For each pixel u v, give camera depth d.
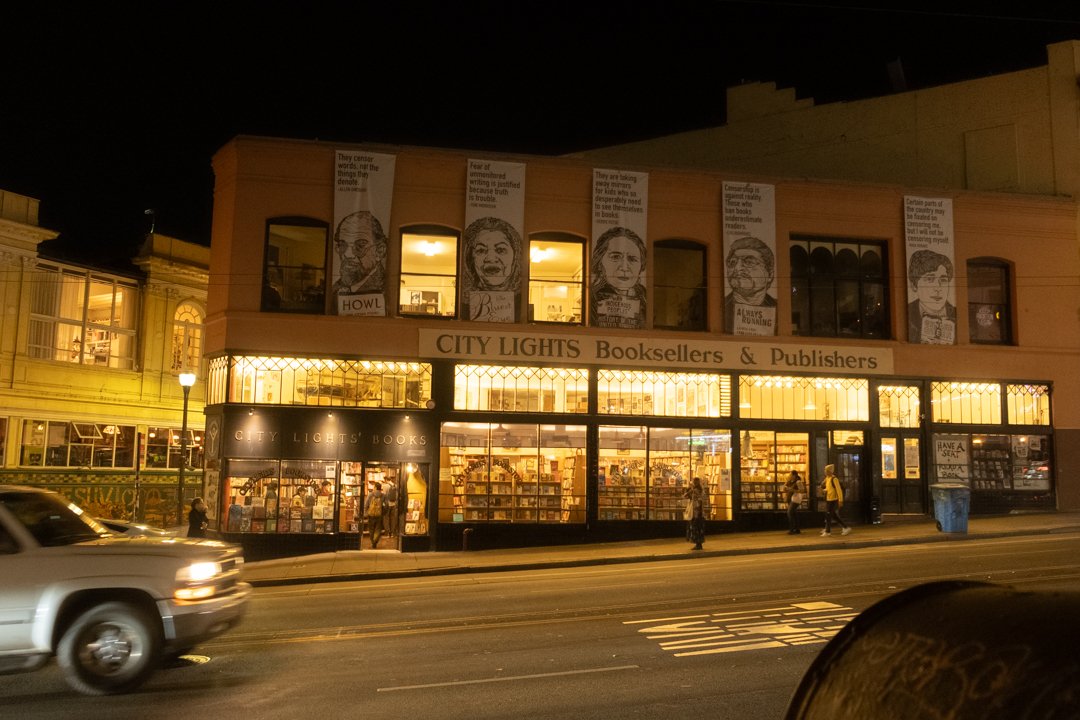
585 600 12.73
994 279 24.55
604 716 6.80
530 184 22.17
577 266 22.36
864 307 23.83
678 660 8.62
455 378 21.34
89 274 26.42
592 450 21.69
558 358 21.69
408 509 20.92
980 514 23.31
